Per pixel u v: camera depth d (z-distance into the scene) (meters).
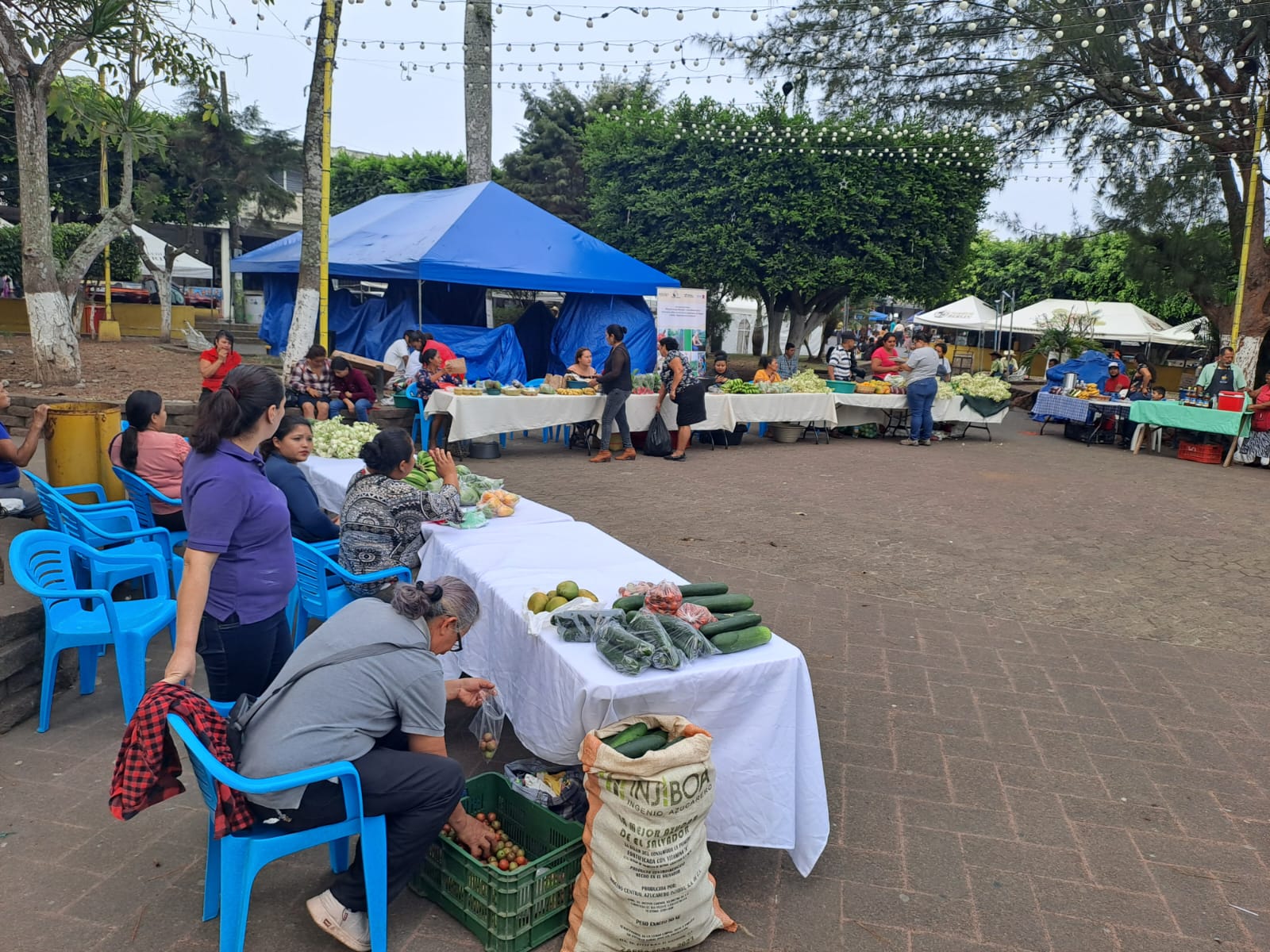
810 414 13.17
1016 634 5.63
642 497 8.96
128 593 5.02
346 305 15.99
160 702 2.38
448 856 2.79
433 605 2.69
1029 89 15.25
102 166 20.25
